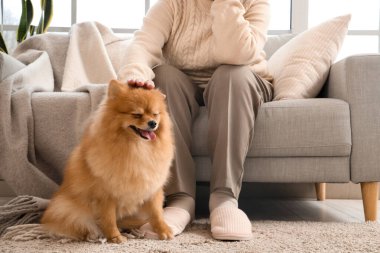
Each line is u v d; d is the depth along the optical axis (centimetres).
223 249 118
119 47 247
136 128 127
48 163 183
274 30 301
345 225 155
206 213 203
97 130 128
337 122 165
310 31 204
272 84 194
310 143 166
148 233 135
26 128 174
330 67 196
